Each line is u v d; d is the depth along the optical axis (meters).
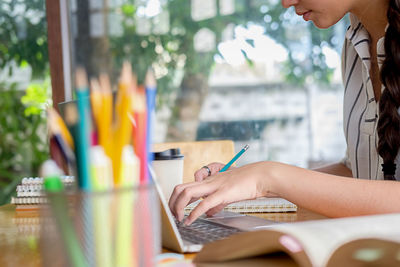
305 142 3.12
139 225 0.38
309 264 0.39
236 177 0.73
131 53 3.04
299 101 3.11
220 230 0.71
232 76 3.10
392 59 0.99
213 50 3.09
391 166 1.02
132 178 0.39
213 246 0.47
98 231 0.36
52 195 0.37
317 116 3.12
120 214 0.37
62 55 2.60
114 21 3.01
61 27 2.61
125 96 0.39
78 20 2.94
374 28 1.19
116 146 0.39
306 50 3.10
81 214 0.36
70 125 0.38
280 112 3.10
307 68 3.10
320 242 0.40
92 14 2.97
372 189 0.71
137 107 0.39
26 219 1.04
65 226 0.37
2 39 2.83
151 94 0.40
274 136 3.11
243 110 3.10
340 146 3.13
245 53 3.09
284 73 3.10
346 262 0.40
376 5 1.15
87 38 2.96
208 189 0.73
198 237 0.66
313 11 1.10
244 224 0.75
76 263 0.37
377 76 1.23
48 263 0.38
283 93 3.10
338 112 3.12
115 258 0.37
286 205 1.01
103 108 0.39
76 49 2.94
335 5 1.08
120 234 0.37
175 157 1.06
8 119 2.85
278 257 0.47
